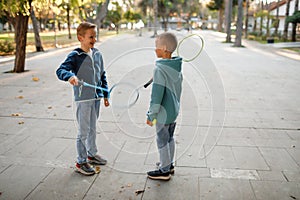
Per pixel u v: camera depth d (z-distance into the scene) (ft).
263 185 9.11
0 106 17.19
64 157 10.81
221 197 8.51
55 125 14.07
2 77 26.23
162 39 8.28
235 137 12.82
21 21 28.19
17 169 9.94
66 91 20.98
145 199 8.40
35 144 11.93
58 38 88.69
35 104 17.65
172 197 8.50
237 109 16.99
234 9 146.00
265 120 15.16
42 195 8.54
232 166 10.26
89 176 9.52
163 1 120.47
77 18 59.62
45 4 28.71
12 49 48.60
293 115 16.07
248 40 88.58
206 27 198.70
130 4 130.31
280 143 12.26
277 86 23.53
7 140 12.32
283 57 44.19
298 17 73.77
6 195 8.52
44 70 30.22
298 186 9.06
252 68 32.68
